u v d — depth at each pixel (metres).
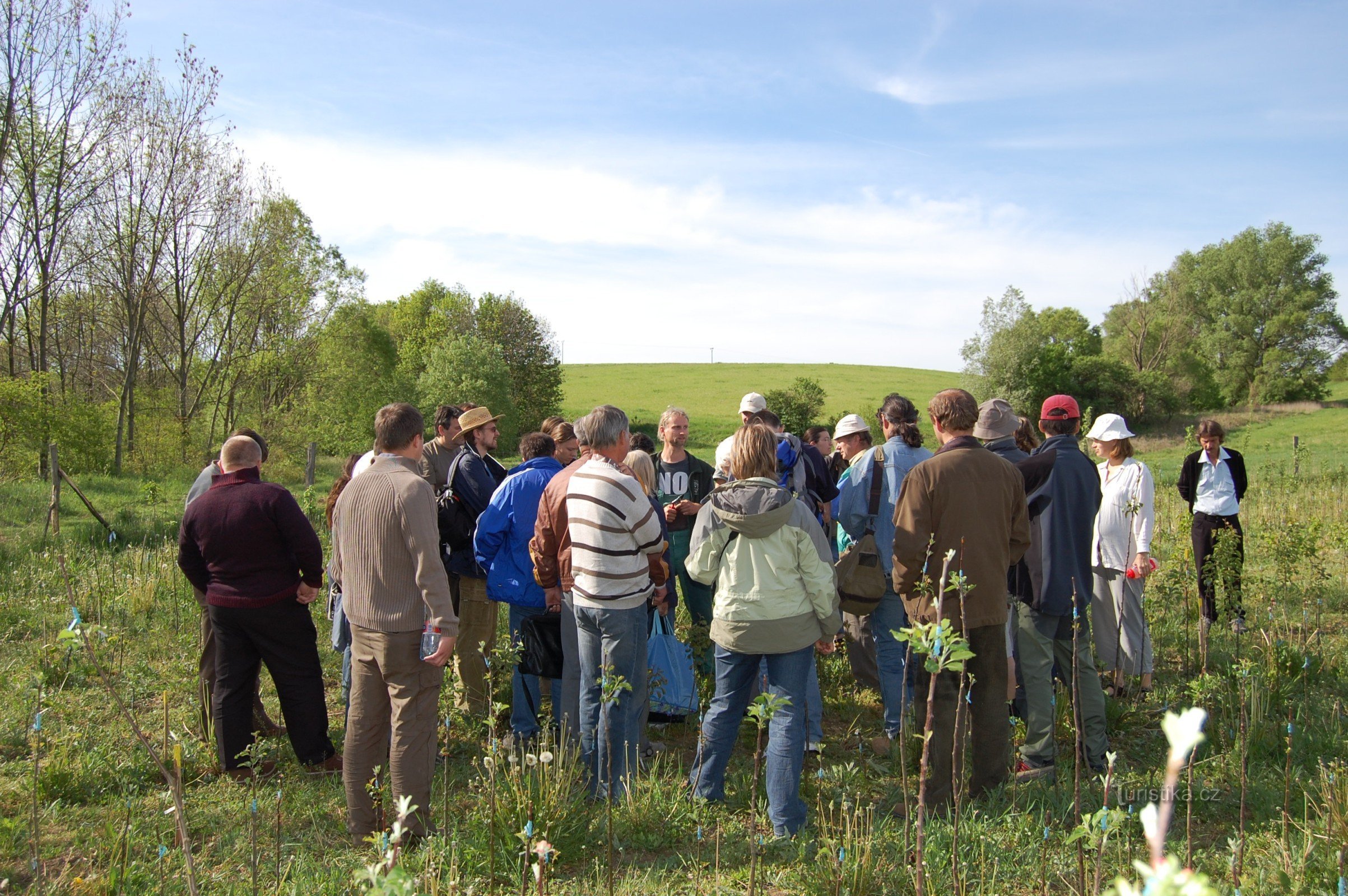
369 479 3.98
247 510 4.47
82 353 31.69
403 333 63.97
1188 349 58.53
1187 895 0.66
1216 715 5.16
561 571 4.55
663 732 5.41
